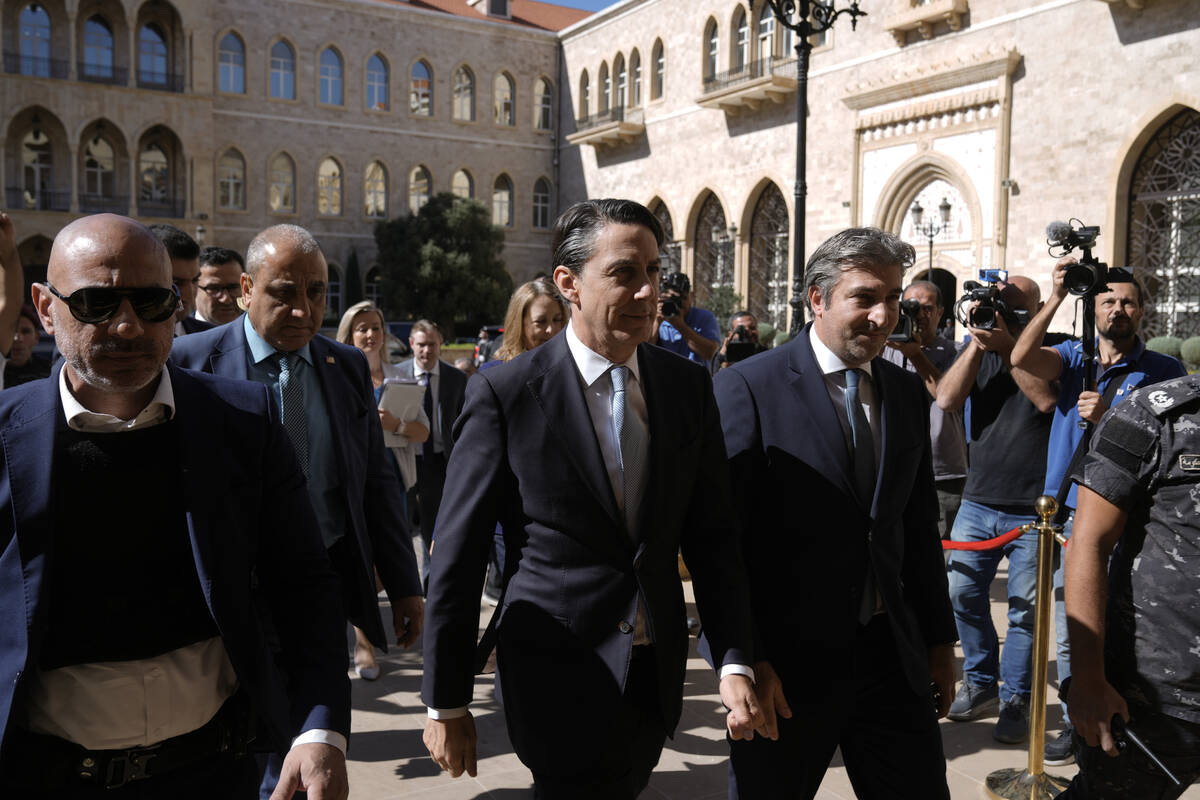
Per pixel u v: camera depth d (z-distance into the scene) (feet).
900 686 8.96
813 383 9.16
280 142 122.21
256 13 119.75
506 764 13.73
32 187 112.78
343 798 6.37
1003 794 12.43
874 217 81.71
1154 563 7.70
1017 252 69.82
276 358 10.51
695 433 8.15
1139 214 63.98
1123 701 7.79
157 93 113.39
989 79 70.79
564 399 7.83
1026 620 14.49
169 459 6.43
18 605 5.82
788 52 94.43
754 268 99.45
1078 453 13.08
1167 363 13.69
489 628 8.04
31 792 6.07
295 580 7.22
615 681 7.50
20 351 18.79
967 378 15.33
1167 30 60.44
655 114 113.50
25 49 110.32
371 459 11.29
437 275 117.39
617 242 7.51
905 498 9.11
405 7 127.24
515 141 134.51
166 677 6.37
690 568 8.49
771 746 8.89
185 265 14.67
